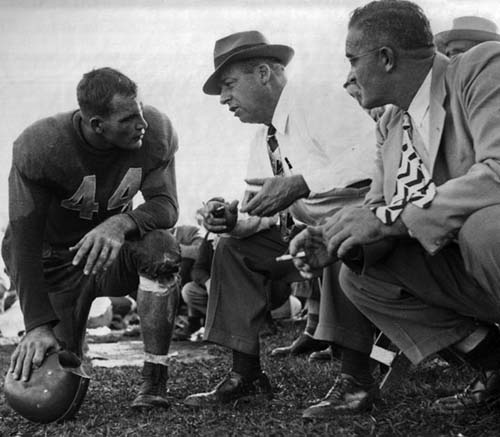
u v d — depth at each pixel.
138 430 3.62
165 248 4.15
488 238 2.99
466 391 3.71
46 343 3.92
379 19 3.31
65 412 3.85
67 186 4.18
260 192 4.02
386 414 3.61
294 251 3.39
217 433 3.50
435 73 3.31
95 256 3.93
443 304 3.34
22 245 4.06
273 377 4.99
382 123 3.64
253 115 4.79
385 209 3.17
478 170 3.07
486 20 5.58
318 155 4.51
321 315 3.79
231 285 4.36
